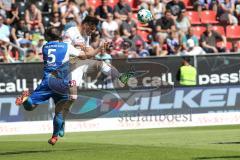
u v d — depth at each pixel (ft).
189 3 167.84
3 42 134.10
